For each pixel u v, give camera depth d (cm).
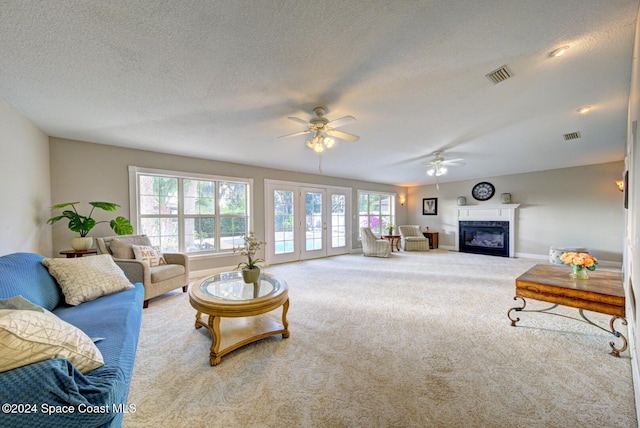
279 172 576
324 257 656
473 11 134
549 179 602
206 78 196
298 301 322
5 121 230
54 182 333
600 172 538
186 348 211
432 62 179
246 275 237
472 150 421
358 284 399
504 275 452
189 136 336
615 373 174
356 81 203
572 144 385
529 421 136
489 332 236
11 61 172
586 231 555
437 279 427
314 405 148
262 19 138
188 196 454
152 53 166
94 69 183
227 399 153
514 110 261
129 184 389
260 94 222
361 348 210
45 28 141
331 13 134
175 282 345
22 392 82
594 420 136
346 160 490
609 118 282
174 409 145
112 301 195
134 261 297
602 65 183
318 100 235
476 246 722
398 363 188
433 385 165
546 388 161
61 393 86
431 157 468
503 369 180
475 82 206
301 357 197
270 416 141
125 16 134
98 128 303
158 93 219
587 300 215
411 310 291
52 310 178
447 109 257
